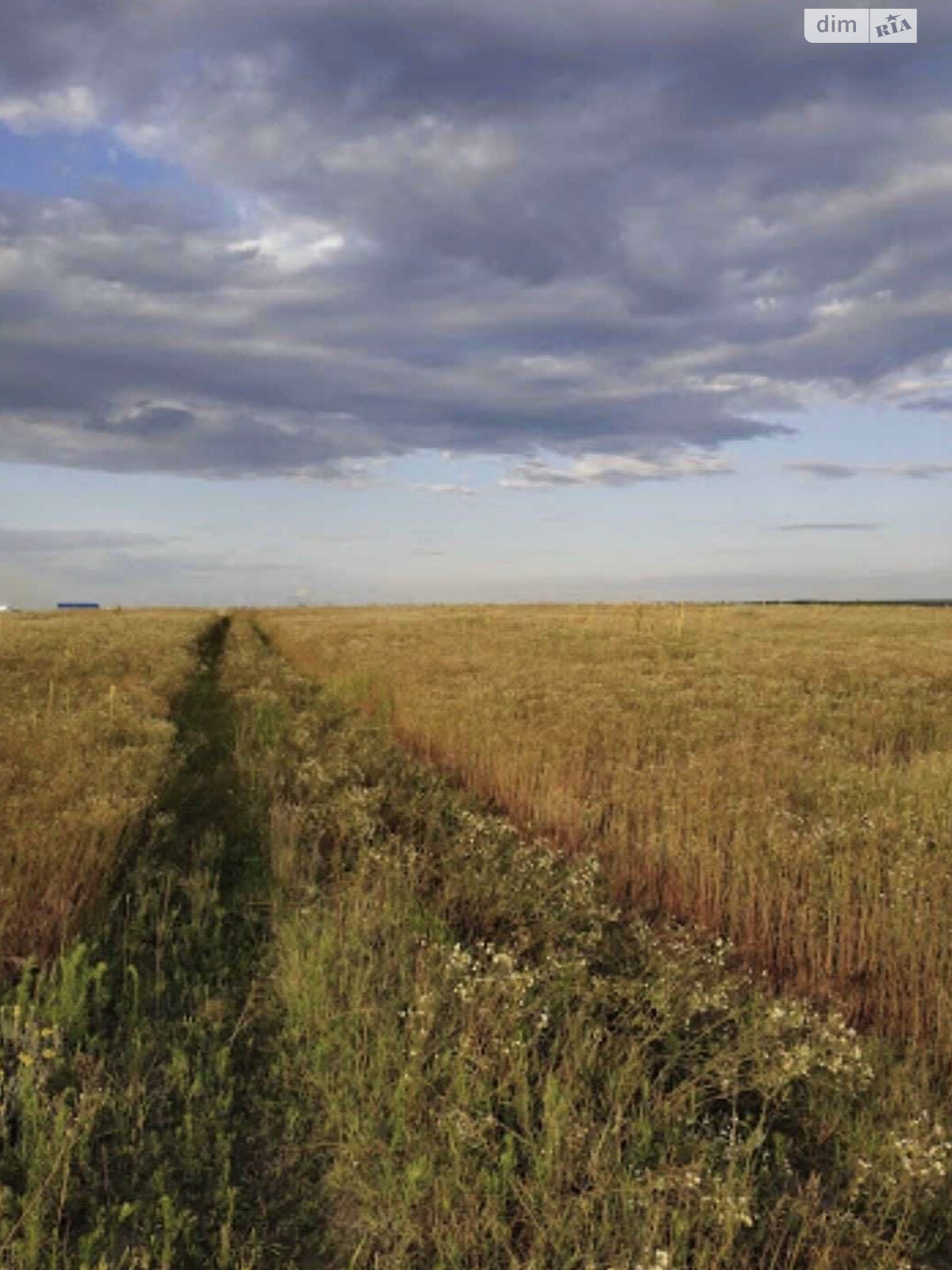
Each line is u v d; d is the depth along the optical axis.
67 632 33.25
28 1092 4.34
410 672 20.81
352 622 44.19
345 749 13.12
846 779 11.08
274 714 16.48
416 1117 4.35
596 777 11.31
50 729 12.01
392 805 10.18
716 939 6.95
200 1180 4.15
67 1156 3.86
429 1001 5.01
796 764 11.76
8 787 9.32
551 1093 4.37
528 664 23.30
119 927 6.65
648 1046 5.20
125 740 12.26
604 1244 3.60
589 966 6.29
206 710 17.73
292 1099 4.70
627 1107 4.59
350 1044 4.97
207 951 6.55
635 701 16.86
